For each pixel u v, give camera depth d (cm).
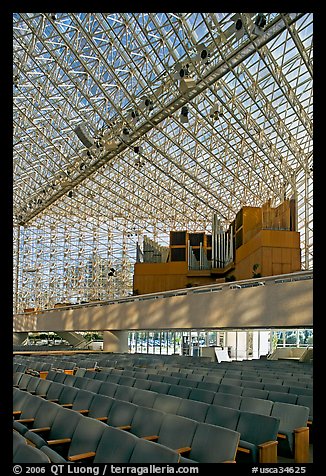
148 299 2420
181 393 793
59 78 2847
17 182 4522
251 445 523
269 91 2733
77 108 3038
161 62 2356
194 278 3478
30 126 3562
